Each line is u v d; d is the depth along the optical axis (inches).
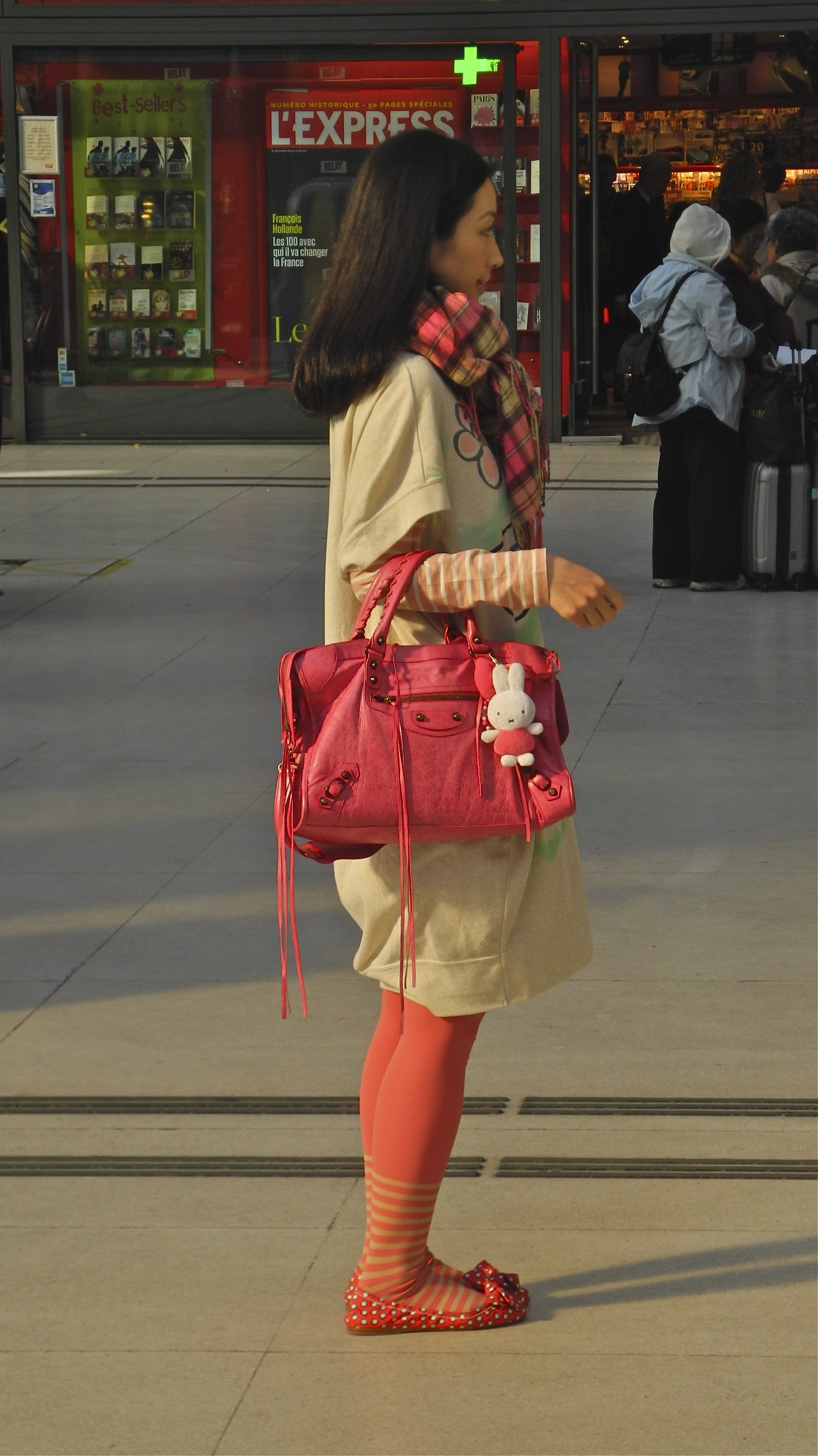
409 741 125.9
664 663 385.7
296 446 802.2
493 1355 136.2
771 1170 165.8
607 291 885.8
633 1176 165.0
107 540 555.2
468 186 129.5
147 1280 148.1
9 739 333.4
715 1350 136.2
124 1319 142.2
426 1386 132.0
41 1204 161.5
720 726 333.1
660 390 444.5
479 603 134.3
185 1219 158.2
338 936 231.9
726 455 453.7
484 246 131.9
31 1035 200.1
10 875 256.5
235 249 805.9
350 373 127.7
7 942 229.9
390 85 780.6
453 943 132.6
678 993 209.2
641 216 862.5
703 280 438.9
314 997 210.4
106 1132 175.8
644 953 222.4
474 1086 184.9
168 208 805.2
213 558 521.3
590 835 270.2
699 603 449.7
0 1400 131.0
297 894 249.0
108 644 414.3
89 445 812.6
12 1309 143.8
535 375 787.4
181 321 812.0
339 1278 148.1
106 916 239.5
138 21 778.2
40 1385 132.9
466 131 776.3
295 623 434.3
